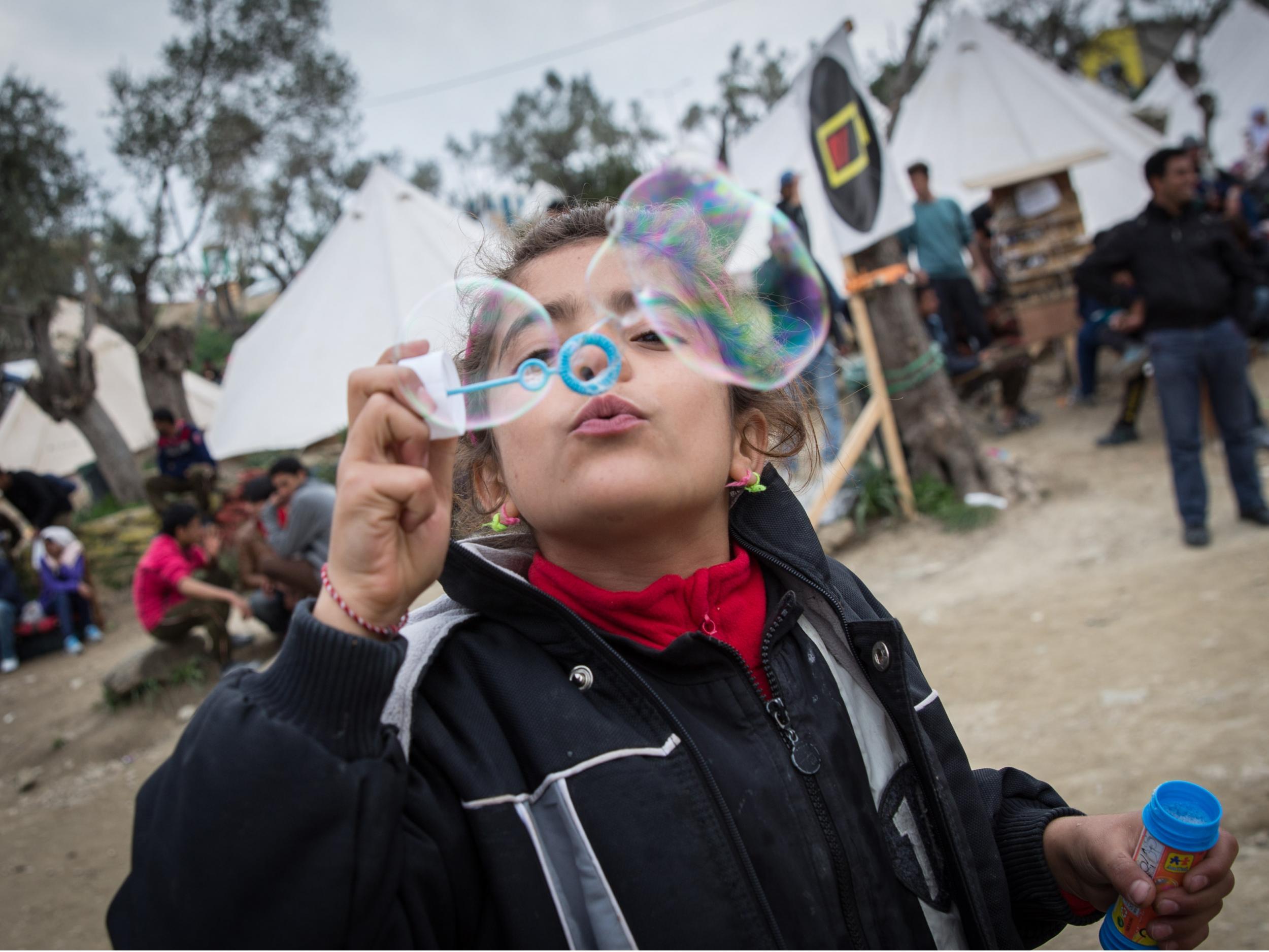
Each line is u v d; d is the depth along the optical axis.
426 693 0.86
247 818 0.68
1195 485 4.08
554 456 0.84
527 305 0.91
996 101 9.22
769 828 0.83
